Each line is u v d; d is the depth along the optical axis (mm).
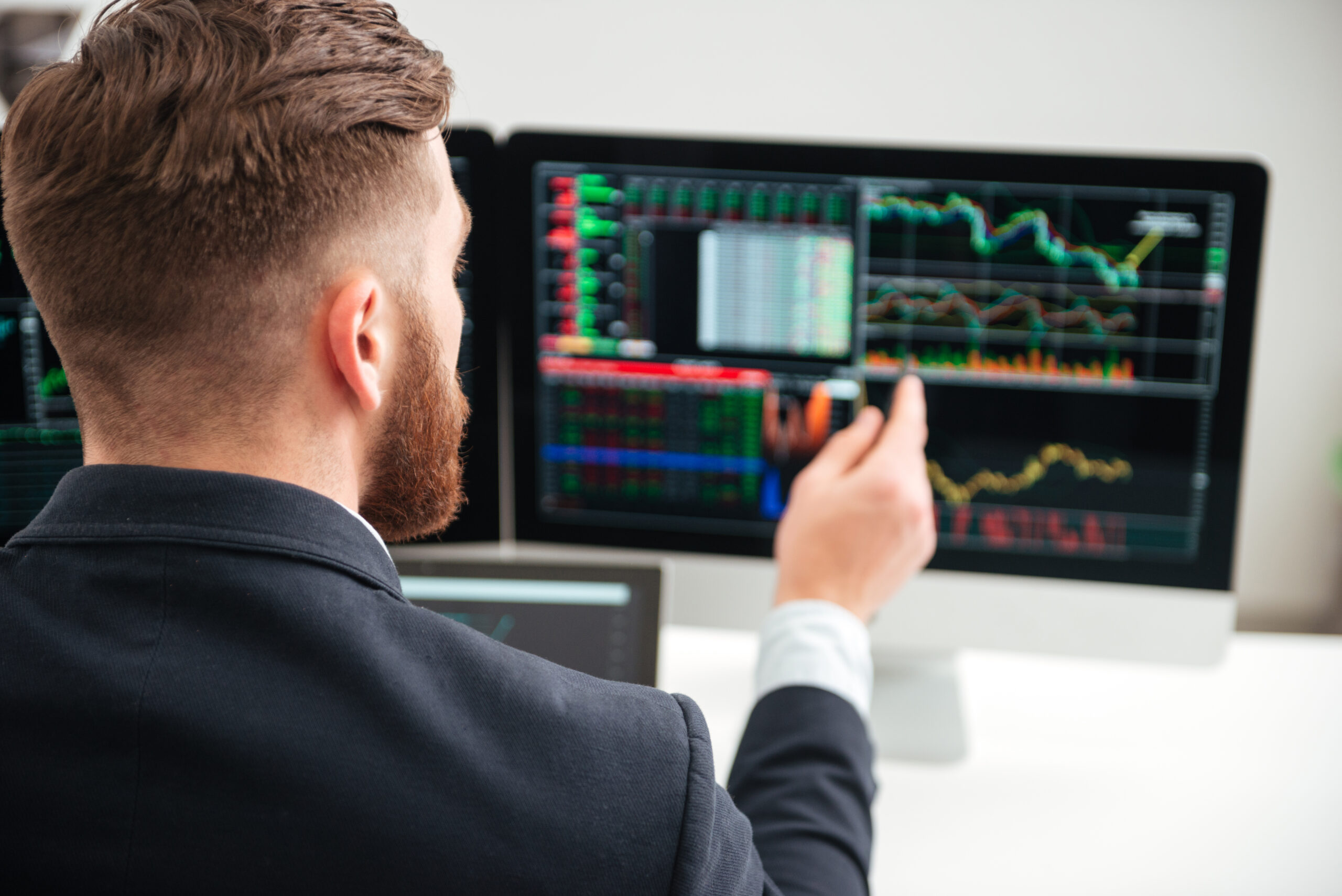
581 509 1136
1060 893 913
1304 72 1452
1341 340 1525
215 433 440
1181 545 1048
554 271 1076
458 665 431
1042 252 1017
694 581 1126
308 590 416
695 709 464
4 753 387
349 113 429
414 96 454
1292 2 1431
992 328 1037
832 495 814
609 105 1582
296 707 396
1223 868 944
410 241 469
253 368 433
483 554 1138
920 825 1005
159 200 406
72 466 1047
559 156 1047
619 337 1087
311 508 435
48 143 414
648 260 1065
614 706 447
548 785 412
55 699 389
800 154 1022
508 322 1095
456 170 1054
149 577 409
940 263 1031
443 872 393
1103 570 1063
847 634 717
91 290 418
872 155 1015
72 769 386
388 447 502
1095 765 1098
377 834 390
